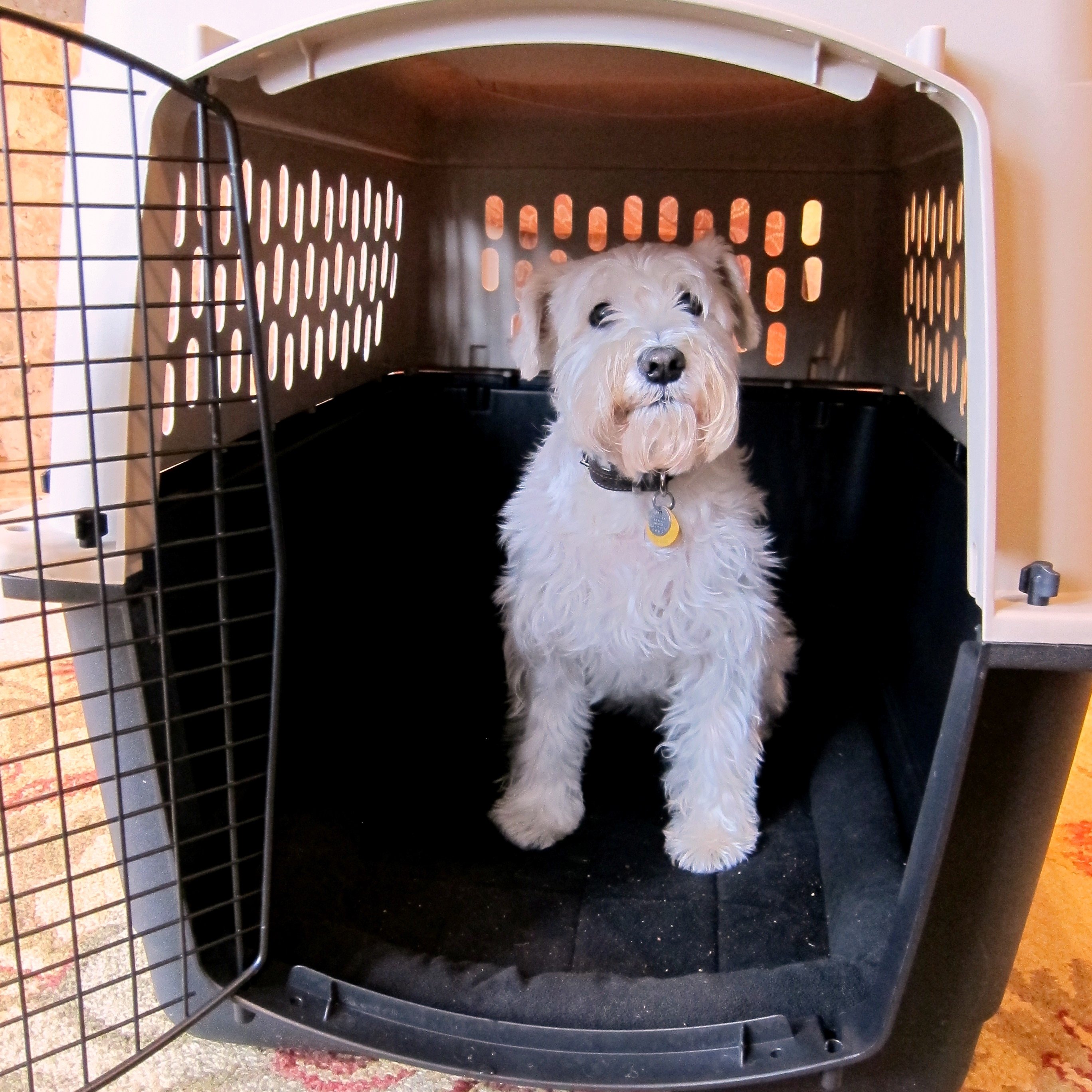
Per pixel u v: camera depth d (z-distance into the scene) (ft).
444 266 6.65
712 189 6.28
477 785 5.18
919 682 4.67
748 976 3.59
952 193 4.64
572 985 3.61
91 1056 3.55
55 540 3.19
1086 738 5.84
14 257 2.55
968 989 3.31
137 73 3.11
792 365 6.55
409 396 6.51
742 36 2.95
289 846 4.17
